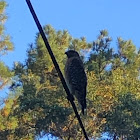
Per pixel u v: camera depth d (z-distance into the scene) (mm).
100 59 27203
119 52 28359
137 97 24250
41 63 25422
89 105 23422
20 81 24562
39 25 6375
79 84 8891
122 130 23641
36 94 23938
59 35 27438
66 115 22938
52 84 25312
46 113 23266
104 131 24078
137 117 23656
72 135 23688
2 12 21141
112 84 24672
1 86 20062
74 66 9094
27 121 23484
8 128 20500
